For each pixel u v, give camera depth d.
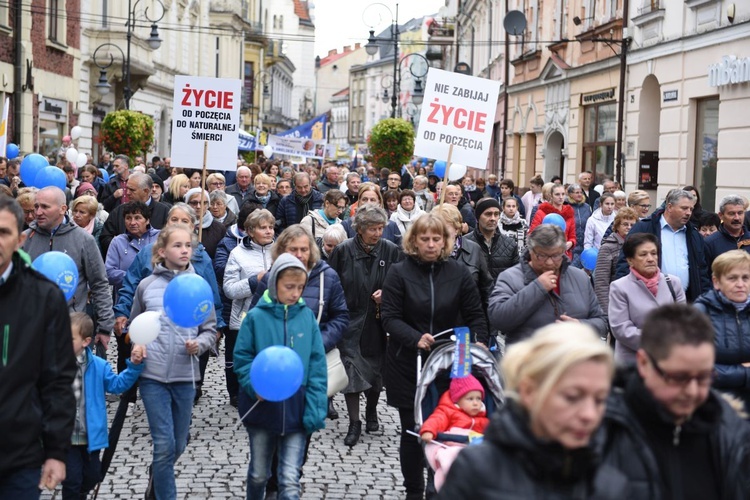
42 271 7.38
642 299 7.82
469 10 59.09
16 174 19.38
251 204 11.32
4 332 5.04
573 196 18.08
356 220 9.72
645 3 24.44
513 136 40.81
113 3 42.47
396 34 44.06
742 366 6.63
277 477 7.73
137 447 9.35
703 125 21.59
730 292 6.66
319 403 6.98
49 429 5.19
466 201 22.34
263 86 101.38
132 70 43.25
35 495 5.15
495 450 3.54
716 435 4.08
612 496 3.54
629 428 4.00
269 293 7.08
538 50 35.78
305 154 46.41
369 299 9.72
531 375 3.44
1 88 30.56
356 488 8.36
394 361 7.76
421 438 6.59
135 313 7.84
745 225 11.90
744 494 4.06
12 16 31.28
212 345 7.62
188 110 12.16
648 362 3.99
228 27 70.12
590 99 29.38
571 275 7.54
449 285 7.78
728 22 19.88
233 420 10.48
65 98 36.81
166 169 27.14
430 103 11.23
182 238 7.79
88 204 11.33
